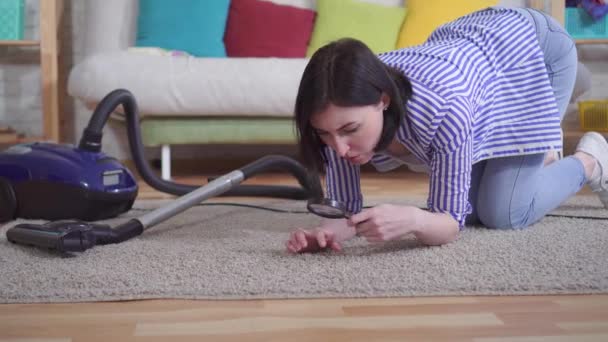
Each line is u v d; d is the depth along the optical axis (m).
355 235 1.27
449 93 1.14
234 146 3.45
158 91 2.50
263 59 2.62
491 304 0.94
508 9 1.43
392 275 1.06
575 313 0.90
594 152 1.63
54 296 0.98
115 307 0.94
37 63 3.35
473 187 1.45
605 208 1.75
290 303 0.95
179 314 0.91
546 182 1.49
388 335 0.82
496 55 1.32
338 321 0.87
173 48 3.02
